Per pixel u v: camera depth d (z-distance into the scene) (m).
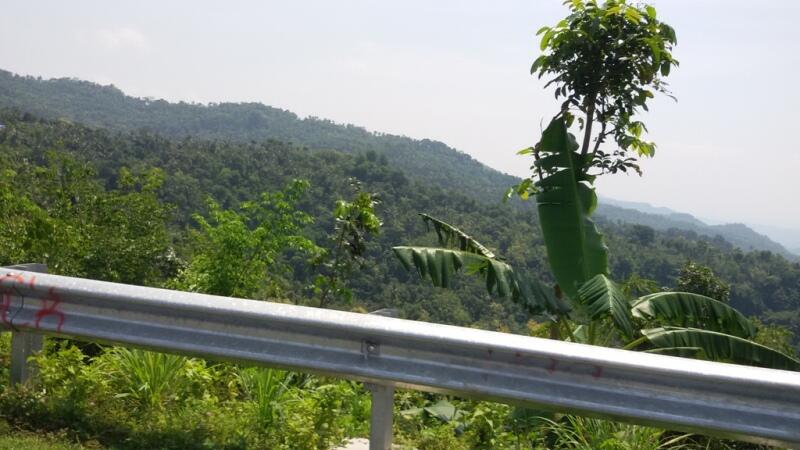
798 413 3.18
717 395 3.25
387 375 3.56
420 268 6.54
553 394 3.39
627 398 3.33
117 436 3.87
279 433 4.05
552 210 7.51
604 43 7.88
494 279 6.59
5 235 9.05
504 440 4.38
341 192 97.31
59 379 4.31
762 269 98.25
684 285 12.77
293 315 3.65
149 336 3.89
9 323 4.07
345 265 10.34
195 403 4.25
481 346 3.42
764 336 9.26
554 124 7.77
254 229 11.52
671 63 7.97
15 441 3.62
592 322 7.12
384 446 3.72
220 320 3.80
